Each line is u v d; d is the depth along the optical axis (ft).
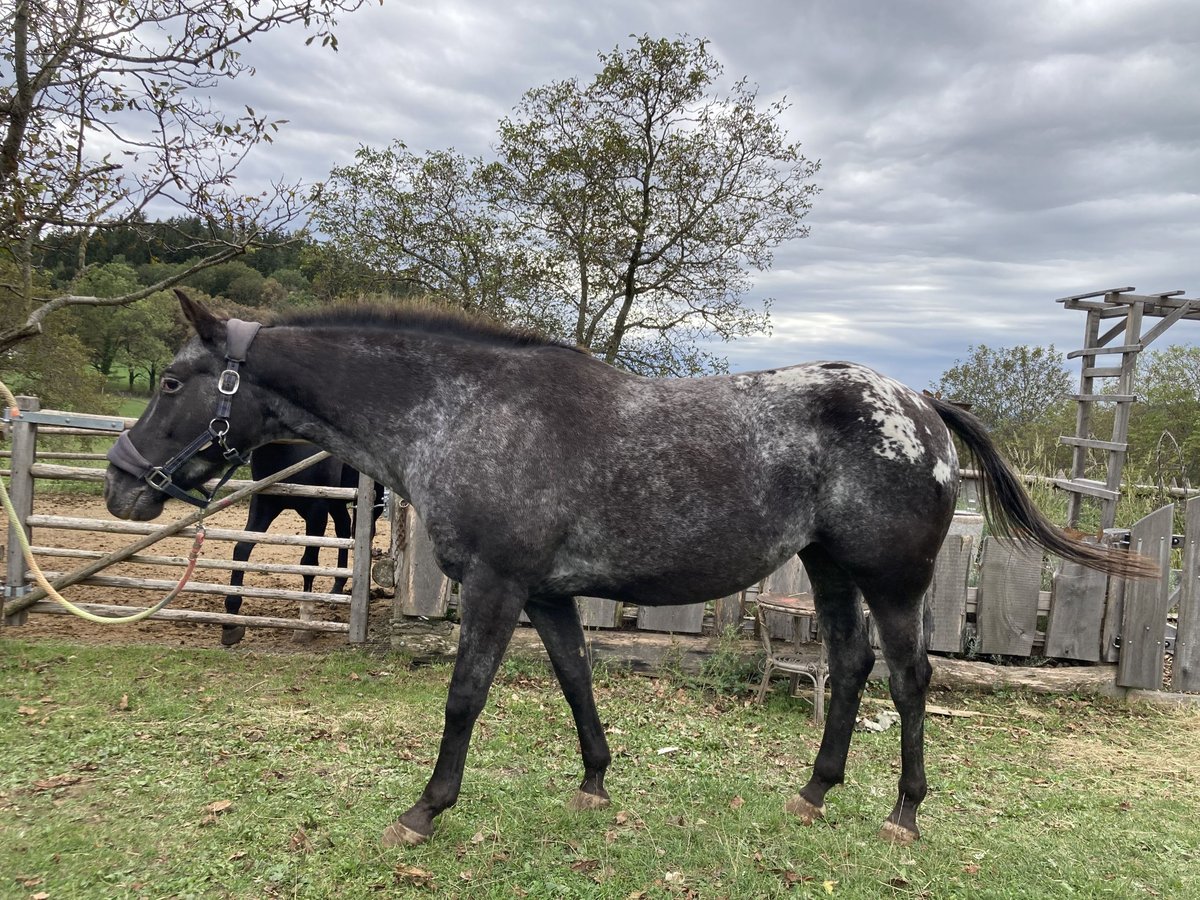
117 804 10.05
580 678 10.43
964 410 10.51
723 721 14.79
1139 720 15.97
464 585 9.33
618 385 9.77
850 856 9.70
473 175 48.26
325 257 48.83
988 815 11.27
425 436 9.47
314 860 8.95
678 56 43.47
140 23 15.57
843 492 9.41
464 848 9.41
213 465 9.94
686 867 9.30
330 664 16.52
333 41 16.02
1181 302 24.27
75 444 45.65
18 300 35.81
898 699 9.97
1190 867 9.88
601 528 9.16
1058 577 17.33
